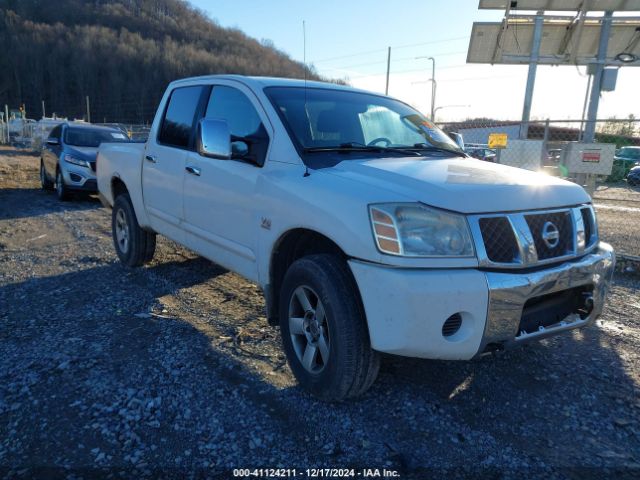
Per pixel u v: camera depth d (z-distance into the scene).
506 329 2.74
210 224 4.12
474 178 3.08
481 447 2.67
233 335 4.01
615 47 9.98
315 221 2.96
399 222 2.65
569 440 2.76
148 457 2.53
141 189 5.25
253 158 3.68
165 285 5.23
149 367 3.44
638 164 21.12
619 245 7.60
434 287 2.58
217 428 2.78
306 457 2.56
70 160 10.78
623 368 3.61
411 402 3.09
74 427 2.76
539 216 2.95
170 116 4.93
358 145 3.72
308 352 3.11
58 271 5.72
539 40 9.32
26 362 3.46
